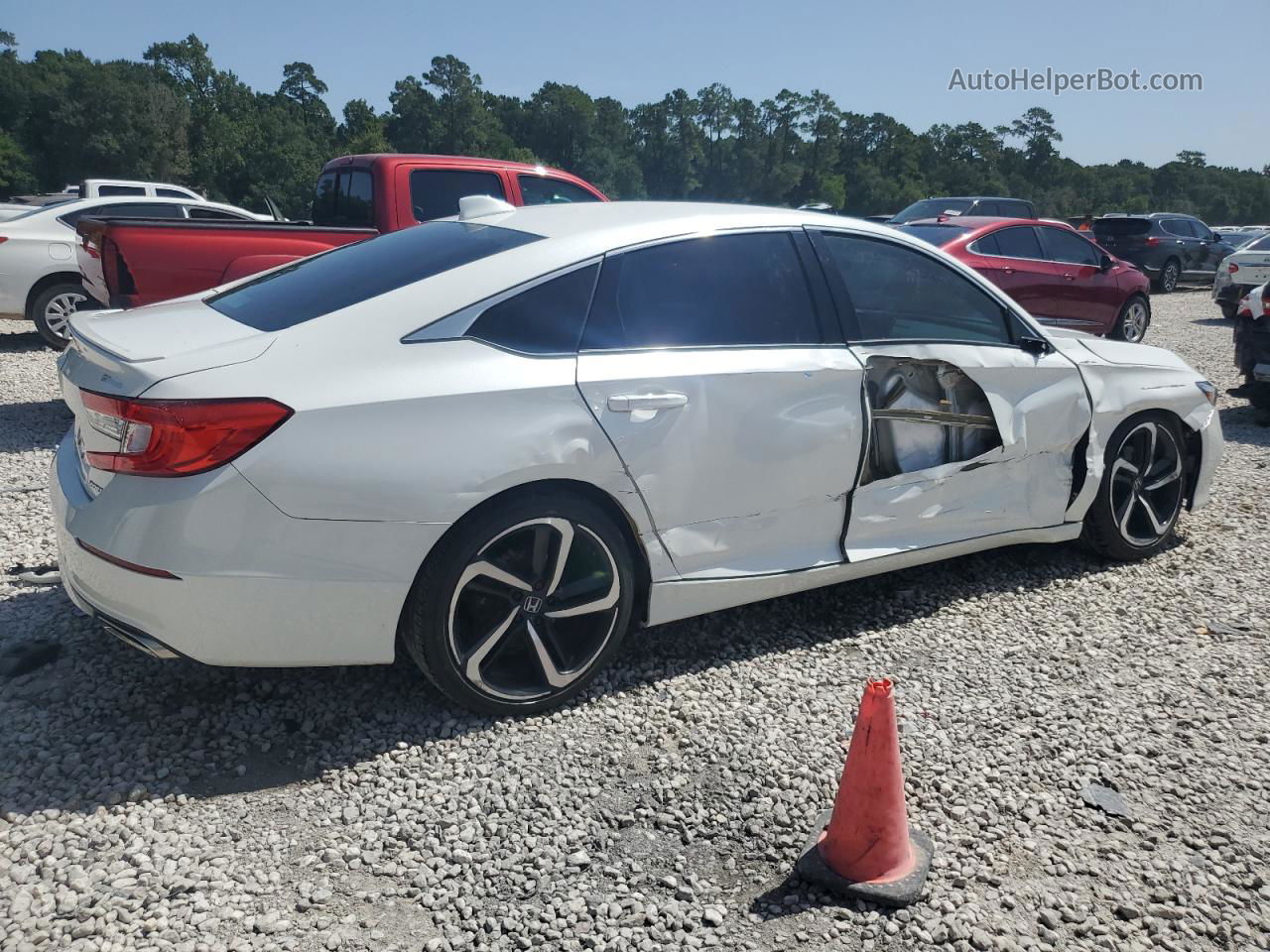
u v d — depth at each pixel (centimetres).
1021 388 418
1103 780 296
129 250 625
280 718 313
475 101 14975
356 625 285
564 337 313
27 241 981
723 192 16525
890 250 398
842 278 379
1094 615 415
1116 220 2269
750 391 340
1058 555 484
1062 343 448
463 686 305
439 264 322
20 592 394
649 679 349
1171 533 510
